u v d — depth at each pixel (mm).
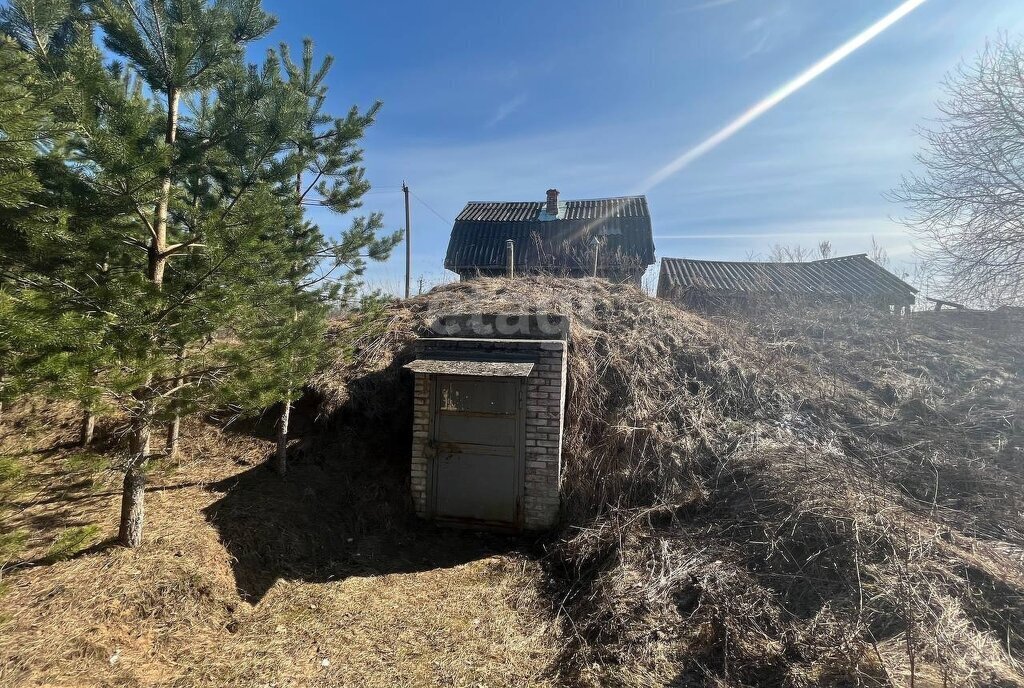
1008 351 8141
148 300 3299
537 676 3418
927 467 5430
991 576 3660
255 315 4102
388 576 4734
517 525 5621
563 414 5930
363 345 7453
